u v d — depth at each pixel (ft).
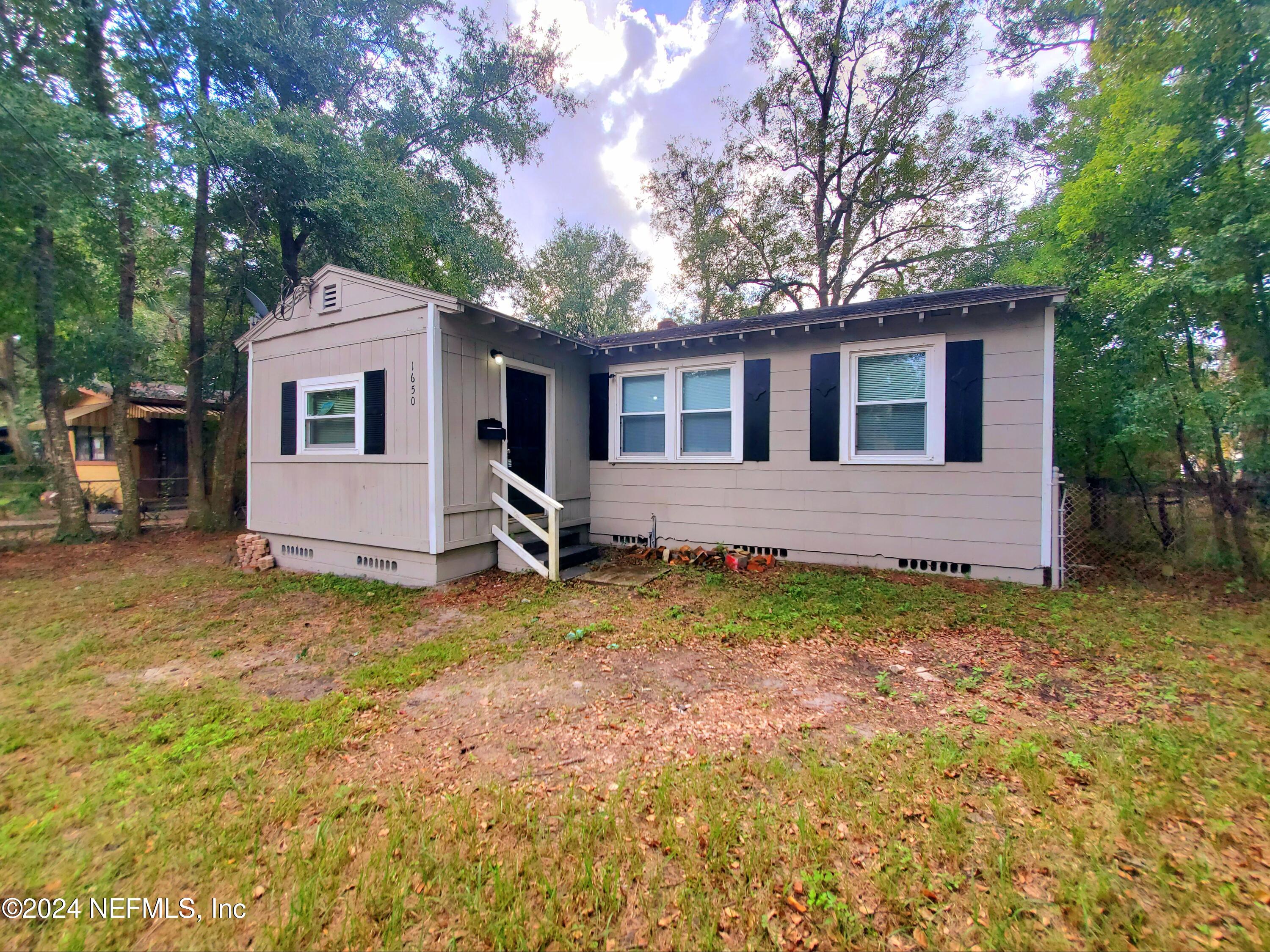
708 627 14.62
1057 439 22.93
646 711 10.09
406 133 43.11
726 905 5.66
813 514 22.35
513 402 22.79
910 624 14.67
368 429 20.93
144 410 46.83
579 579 20.43
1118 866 6.06
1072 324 21.76
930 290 51.49
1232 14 15.83
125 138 27.55
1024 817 6.88
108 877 6.17
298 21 33.71
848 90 51.70
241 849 6.57
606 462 27.20
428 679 11.73
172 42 29.76
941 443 19.92
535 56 47.52
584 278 79.36
